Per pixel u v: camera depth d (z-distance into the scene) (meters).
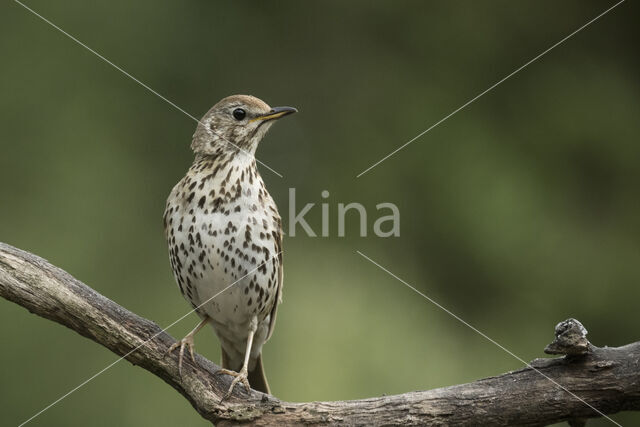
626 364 6.02
